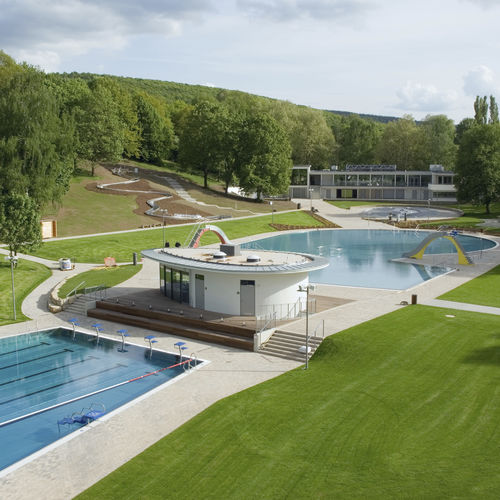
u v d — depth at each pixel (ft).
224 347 101.50
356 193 441.68
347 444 61.57
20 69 266.77
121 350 101.24
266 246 240.53
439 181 422.41
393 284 158.40
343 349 93.20
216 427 67.10
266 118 361.30
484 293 136.26
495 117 478.59
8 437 66.69
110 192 307.99
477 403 70.54
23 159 181.27
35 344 105.81
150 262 190.08
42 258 188.75
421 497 50.26
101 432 66.59
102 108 326.24
